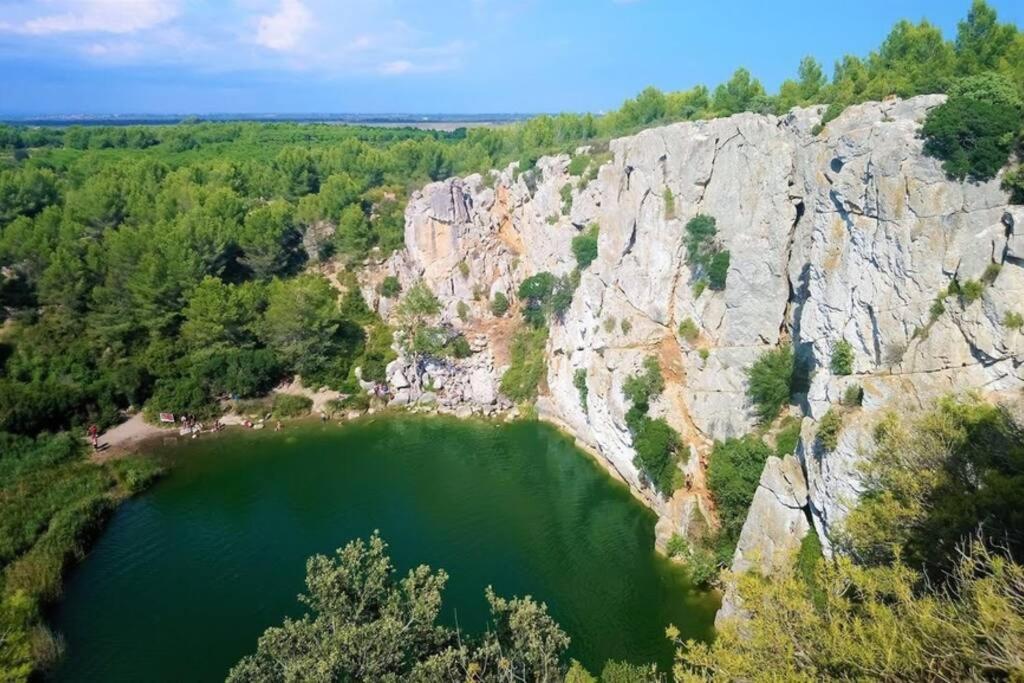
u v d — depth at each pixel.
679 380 63.31
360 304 102.19
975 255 39.34
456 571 55.97
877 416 39.97
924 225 41.22
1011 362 37.09
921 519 27.09
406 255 102.19
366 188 122.88
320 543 61.06
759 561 31.25
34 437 78.94
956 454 29.67
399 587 52.78
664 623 49.31
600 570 55.72
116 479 72.25
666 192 65.38
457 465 76.25
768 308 58.72
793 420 55.00
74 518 62.75
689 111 86.75
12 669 38.88
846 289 47.00
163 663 47.12
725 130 60.69
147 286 89.25
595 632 48.44
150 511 67.56
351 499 68.94
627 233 70.75
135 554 60.03
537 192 91.38
